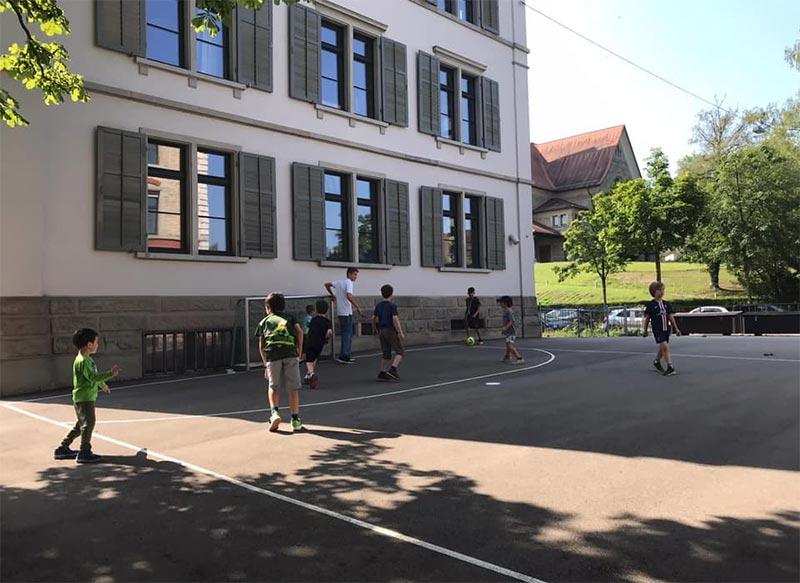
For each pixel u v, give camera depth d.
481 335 20.50
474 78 21.31
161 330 12.52
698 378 10.94
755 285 42.59
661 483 5.12
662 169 35.28
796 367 12.30
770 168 39.53
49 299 11.05
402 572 3.62
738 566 3.63
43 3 8.23
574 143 72.69
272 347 7.20
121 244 11.97
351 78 16.94
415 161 18.64
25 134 10.92
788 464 5.59
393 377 11.03
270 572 3.64
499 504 4.70
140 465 5.86
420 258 18.66
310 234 15.45
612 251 35.47
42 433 7.36
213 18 7.07
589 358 14.47
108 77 12.07
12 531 4.27
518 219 22.53
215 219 13.92
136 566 3.73
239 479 5.40
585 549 3.89
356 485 5.20
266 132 14.77
